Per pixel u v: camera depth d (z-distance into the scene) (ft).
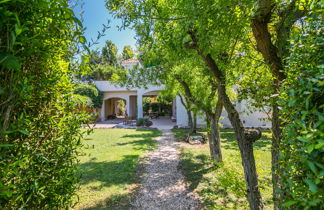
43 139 4.78
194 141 27.50
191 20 5.42
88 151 23.21
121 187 13.38
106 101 63.57
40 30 3.11
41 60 4.00
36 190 3.86
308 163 2.25
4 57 2.30
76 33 3.30
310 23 3.63
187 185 13.62
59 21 3.18
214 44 6.64
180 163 18.57
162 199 11.74
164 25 8.25
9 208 3.33
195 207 10.66
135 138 31.89
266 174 12.28
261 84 6.59
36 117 4.56
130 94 57.88
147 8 7.57
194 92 18.19
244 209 10.14
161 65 18.37
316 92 2.53
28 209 4.05
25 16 2.81
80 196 11.96
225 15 5.16
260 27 6.56
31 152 4.08
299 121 2.58
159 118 67.10
